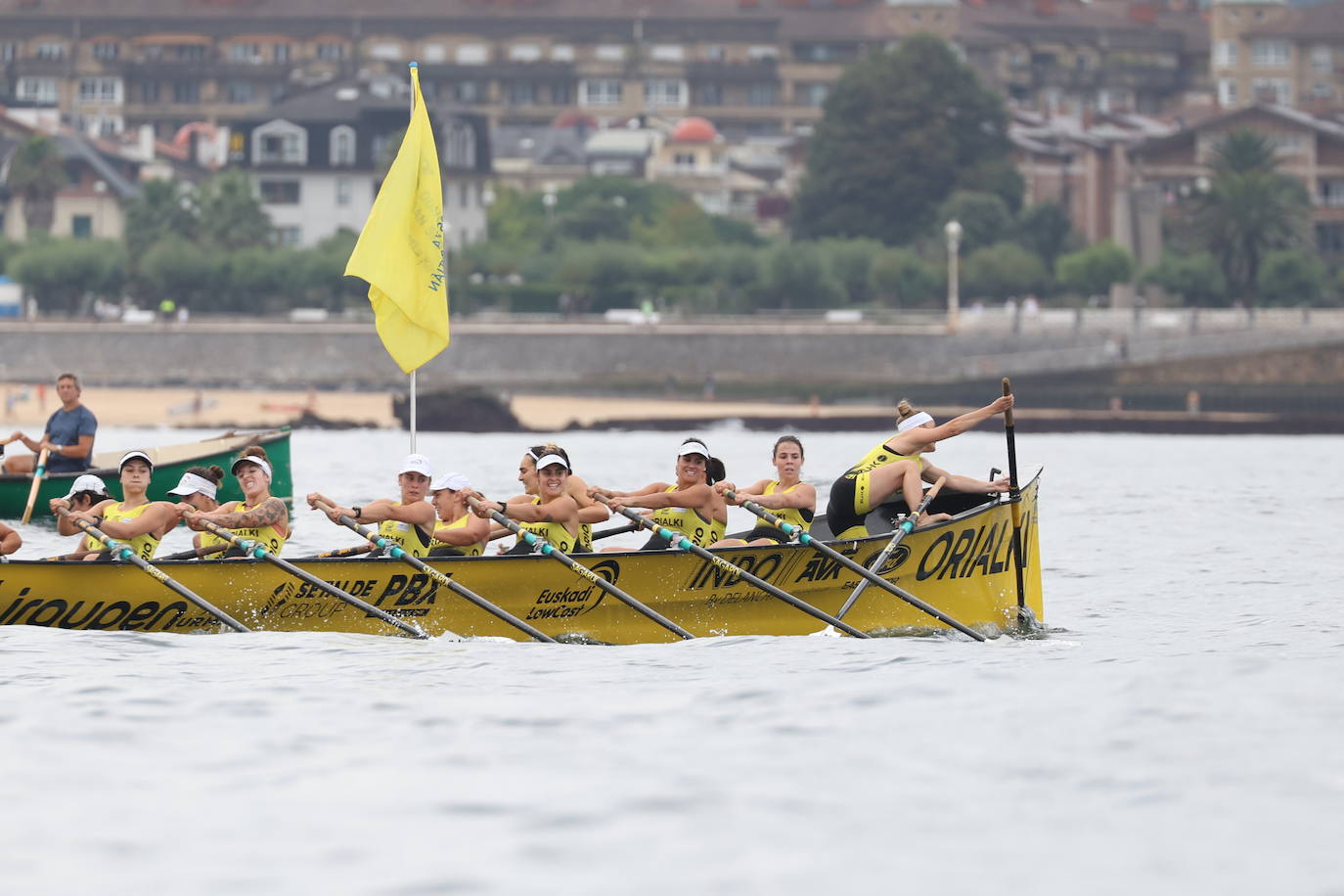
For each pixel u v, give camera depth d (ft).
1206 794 133.80
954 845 122.31
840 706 164.55
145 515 200.23
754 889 113.60
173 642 193.57
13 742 149.59
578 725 157.38
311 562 195.93
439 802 132.87
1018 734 153.17
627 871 117.08
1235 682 174.91
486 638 199.93
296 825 127.34
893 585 199.52
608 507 202.59
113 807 131.64
